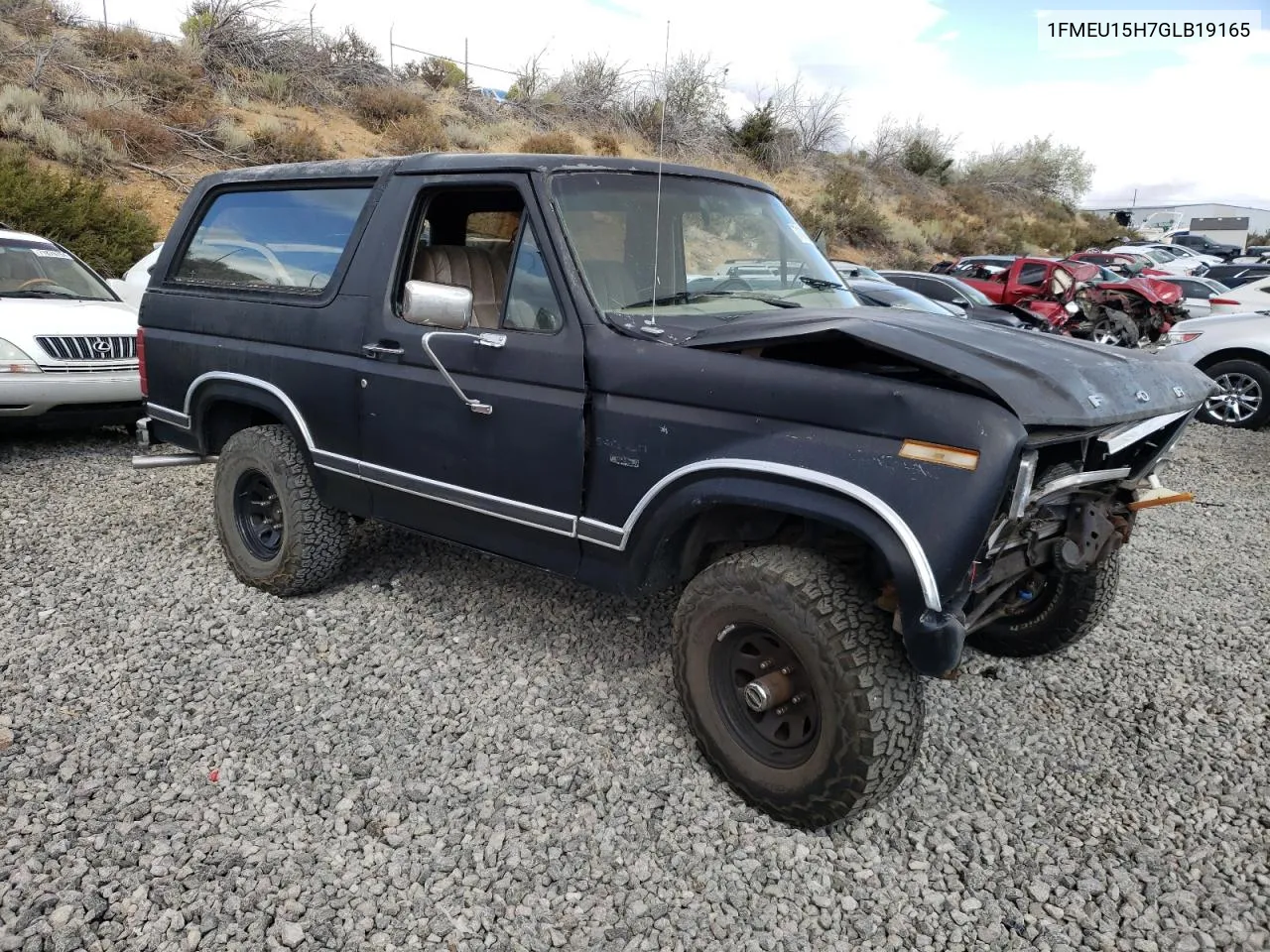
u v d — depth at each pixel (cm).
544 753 335
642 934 255
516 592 473
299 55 2289
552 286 331
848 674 269
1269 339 988
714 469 287
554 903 264
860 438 263
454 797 309
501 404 343
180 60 2059
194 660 394
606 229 342
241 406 478
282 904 259
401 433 381
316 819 295
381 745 338
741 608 293
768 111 3120
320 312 408
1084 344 321
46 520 564
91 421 731
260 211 454
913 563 247
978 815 309
